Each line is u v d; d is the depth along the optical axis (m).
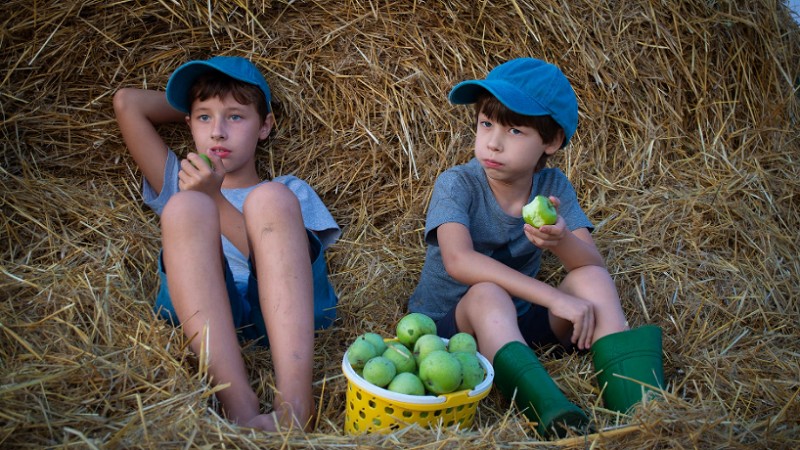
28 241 2.41
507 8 2.97
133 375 1.65
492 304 1.97
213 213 1.81
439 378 1.54
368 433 1.63
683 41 3.08
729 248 2.80
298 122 2.96
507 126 2.11
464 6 2.94
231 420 1.65
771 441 1.62
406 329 1.80
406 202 3.02
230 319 1.75
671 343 2.30
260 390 1.91
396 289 2.71
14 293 2.07
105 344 1.88
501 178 2.20
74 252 2.39
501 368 1.81
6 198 2.46
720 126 3.16
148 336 1.83
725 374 2.09
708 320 2.44
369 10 2.93
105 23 2.68
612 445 1.55
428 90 3.00
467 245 2.16
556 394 1.67
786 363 2.18
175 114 2.80
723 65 3.13
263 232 1.83
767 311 2.51
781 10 3.20
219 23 2.79
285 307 1.76
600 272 2.15
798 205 3.07
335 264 2.84
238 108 2.57
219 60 2.61
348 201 3.02
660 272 2.66
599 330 2.01
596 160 3.12
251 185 2.74
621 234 2.85
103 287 2.16
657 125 3.16
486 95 2.18
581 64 3.03
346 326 2.43
